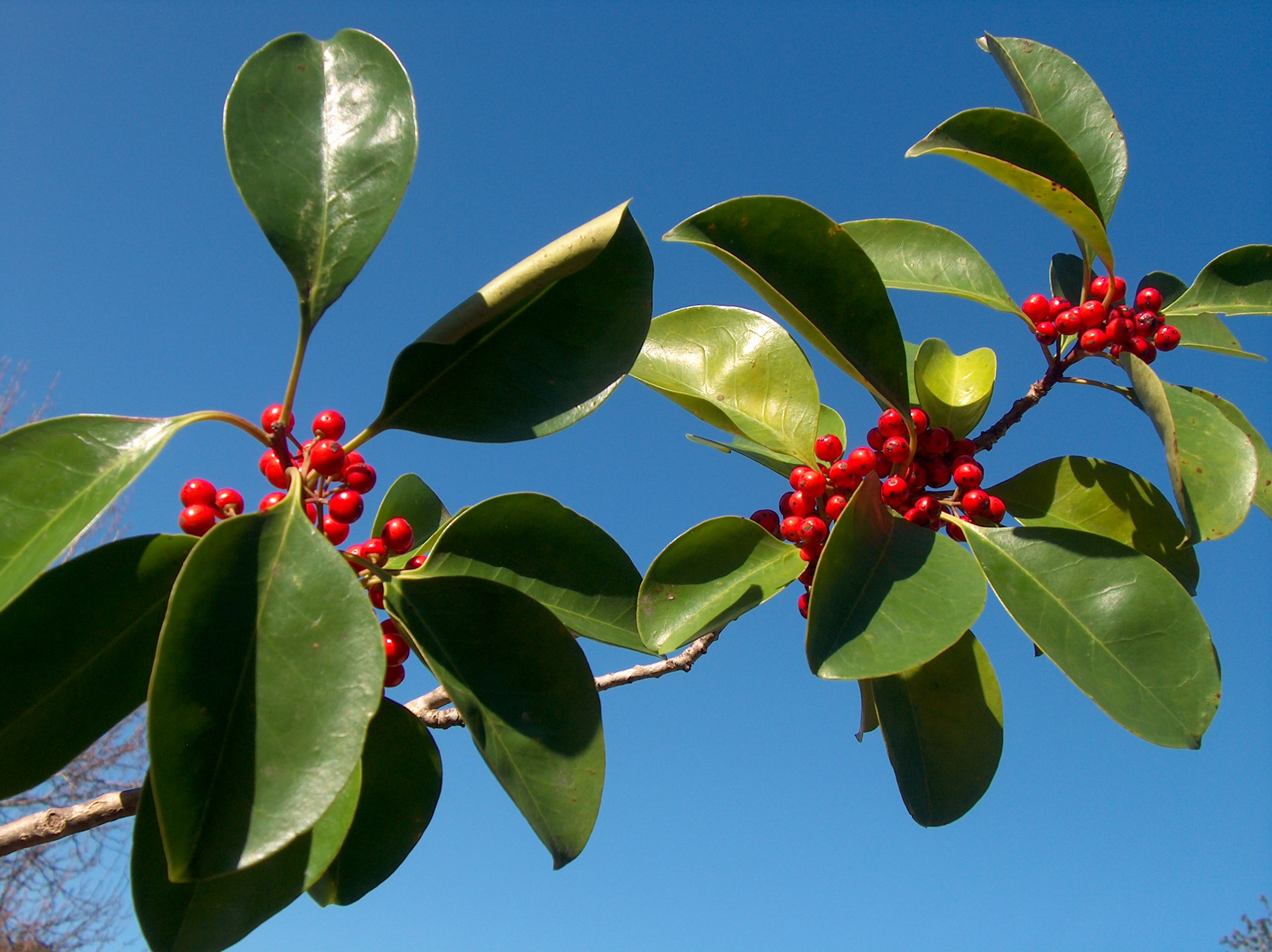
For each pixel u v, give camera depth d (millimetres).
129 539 387
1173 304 555
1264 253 551
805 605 464
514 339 429
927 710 486
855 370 457
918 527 441
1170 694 427
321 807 352
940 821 472
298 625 366
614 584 447
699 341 510
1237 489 465
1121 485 497
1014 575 449
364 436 422
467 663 409
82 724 391
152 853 383
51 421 394
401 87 423
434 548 434
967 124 485
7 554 379
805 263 447
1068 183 491
